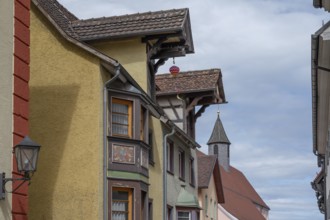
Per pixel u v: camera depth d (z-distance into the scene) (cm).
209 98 3222
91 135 2036
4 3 1320
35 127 2073
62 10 2559
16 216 1302
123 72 2069
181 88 3119
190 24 2489
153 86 2536
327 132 1886
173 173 2883
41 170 2045
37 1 2116
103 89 2070
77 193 2017
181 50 2491
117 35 2394
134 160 2136
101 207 2016
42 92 2091
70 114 2059
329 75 1336
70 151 2042
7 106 1306
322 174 2641
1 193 1247
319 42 1172
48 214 2020
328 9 1202
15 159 1309
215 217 3969
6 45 1319
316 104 1589
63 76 2086
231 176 8938
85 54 2077
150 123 2556
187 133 3195
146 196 2252
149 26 2405
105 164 2047
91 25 2444
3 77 1300
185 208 2945
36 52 2116
